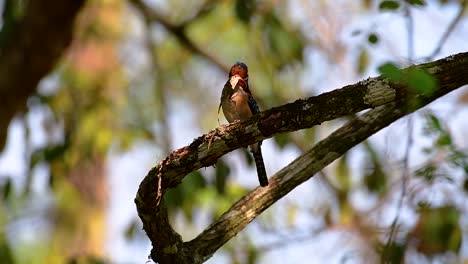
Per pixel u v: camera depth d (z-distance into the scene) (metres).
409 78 6.41
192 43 15.02
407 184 9.20
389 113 7.98
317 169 8.20
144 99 16.98
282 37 13.50
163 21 14.85
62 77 15.32
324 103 6.68
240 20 12.91
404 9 8.31
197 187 12.02
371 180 11.29
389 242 8.96
